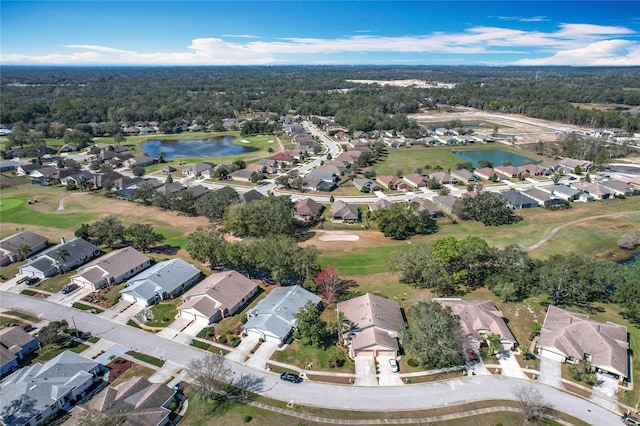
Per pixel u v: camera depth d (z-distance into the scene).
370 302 78.00
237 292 83.81
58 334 71.25
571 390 62.25
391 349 68.62
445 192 152.62
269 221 112.06
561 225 125.06
